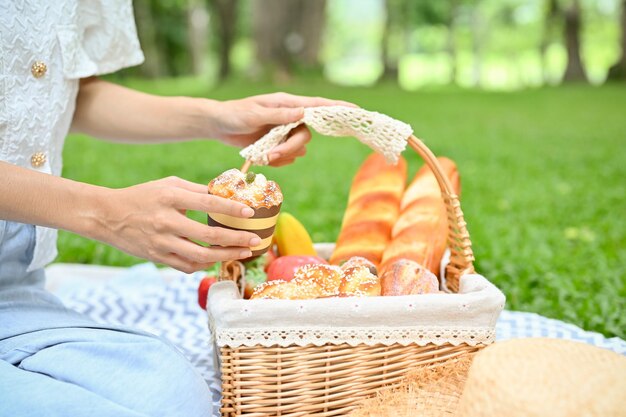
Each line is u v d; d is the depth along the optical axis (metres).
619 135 9.95
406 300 1.75
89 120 2.27
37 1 1.86
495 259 3.91
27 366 1.60
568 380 1.38
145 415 1.50
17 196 1.57
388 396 1.75
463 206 5.45
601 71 44.25
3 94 1.77
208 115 2.19
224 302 1.74
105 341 1.65
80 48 2.03
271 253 2.34
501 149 8.74
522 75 41.84
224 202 1.58
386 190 2.50
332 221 4.98
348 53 60.81
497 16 38.62
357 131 2.02
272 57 21.30
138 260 4.13
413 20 31.67
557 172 7.07
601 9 38.84
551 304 3.14
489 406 1.40
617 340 2.46
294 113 2.04
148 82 21.78
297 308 1.73
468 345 1.80
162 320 2.82
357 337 1.75
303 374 1.77
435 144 9.16
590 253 4.11
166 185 1.60
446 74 44.97
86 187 1.61
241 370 1.77
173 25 29.55
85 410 1.48
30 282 1.98
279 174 7.08
